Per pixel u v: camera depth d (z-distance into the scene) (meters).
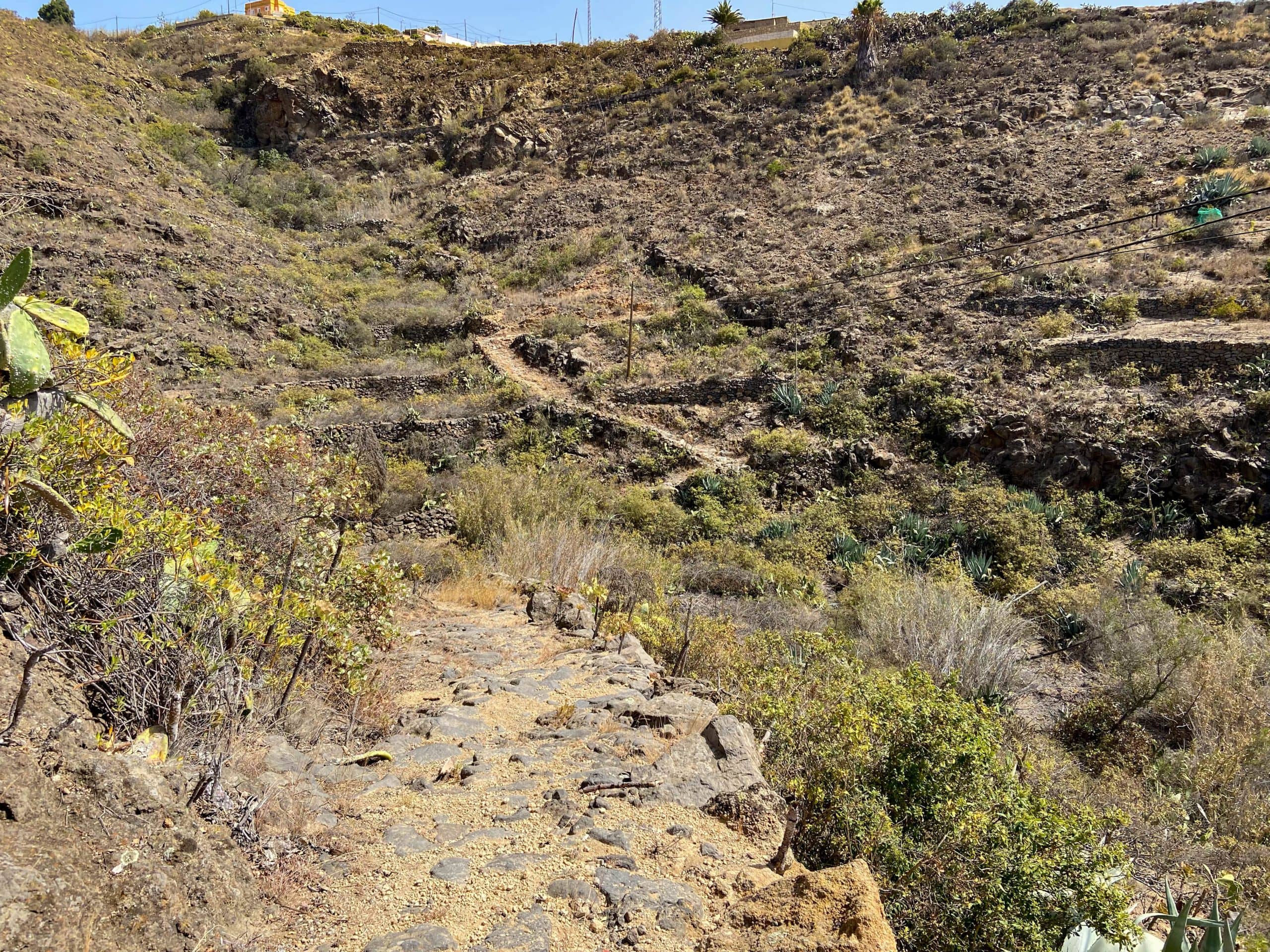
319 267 40.59
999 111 42.31
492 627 8.41
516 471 22.36
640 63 59.09
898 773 4.27
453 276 40.56
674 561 17.38
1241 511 19.45
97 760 2.66
